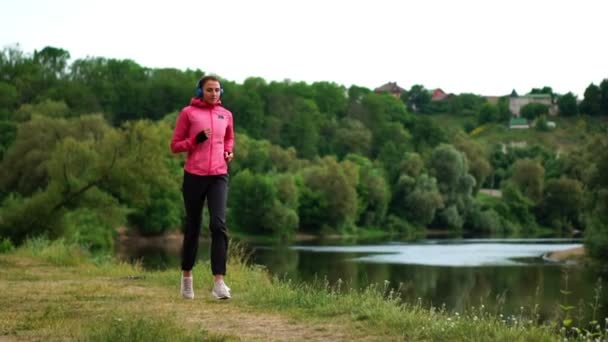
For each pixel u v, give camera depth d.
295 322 6.49
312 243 75.12
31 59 124.88
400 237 92.12
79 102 109.81
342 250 61.44
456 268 43.28
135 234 67.94
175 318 6.56
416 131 152.25
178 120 7.64
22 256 16.98
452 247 67.50
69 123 56.62
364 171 102.50
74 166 32.56
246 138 100.62
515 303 24.39
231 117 7.84
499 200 116.25
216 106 7.76
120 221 33.78
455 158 108.25
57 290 9.14
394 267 43.34
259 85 151.62
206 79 7.64
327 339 5.70
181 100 127.50
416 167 107.94
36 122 54.69
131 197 33.78
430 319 6.36
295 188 87.44
